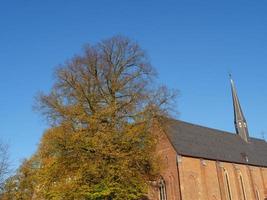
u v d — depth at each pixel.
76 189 30.33
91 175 30.39
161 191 53.91
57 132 31.03
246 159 70.44
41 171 33.06
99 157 30.31
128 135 31.34
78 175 30.20
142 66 35.16
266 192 71.06
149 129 33.03
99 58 34.34
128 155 31.16
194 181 55.00
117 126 32.06
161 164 35.34
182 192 51.94
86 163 30.00
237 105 84.06
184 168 54.22
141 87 34.00
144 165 33.47
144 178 33.34
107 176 30.23
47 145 32.06
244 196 65.31
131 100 33.28
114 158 30.50
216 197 57.97
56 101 32.47
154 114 33.44
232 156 67.56
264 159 76.62
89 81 33.44
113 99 33.50
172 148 55.34
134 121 32.69
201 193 55.12
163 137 44.09
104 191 29.84
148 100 33.69
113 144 31.06
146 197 50.41
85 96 32.75
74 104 32.53
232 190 62.69
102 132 30.77
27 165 50.88
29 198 50.03
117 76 34.16
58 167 31.27
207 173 58.41
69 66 33.69
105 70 34.19
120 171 30.25
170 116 34.69
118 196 30.59
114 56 34.78
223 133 76.06
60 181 31.38
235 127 82.62
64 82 33.19
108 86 33.94
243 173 67.50
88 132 30.94
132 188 31.84
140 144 32.62
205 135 68.38
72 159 30.92
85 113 31.95
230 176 63.62
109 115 31.77
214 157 61.75
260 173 72.06
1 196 49.34
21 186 50.47
